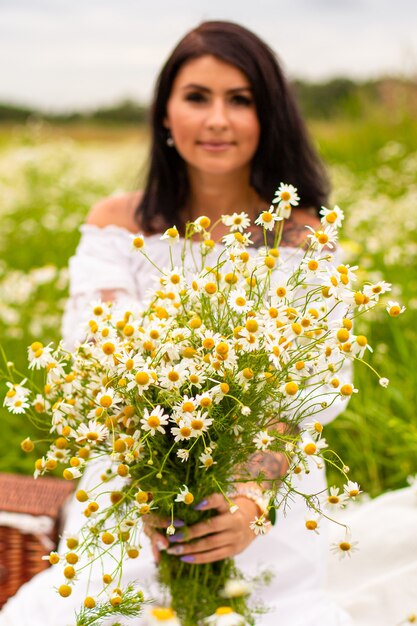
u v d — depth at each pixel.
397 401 3.22
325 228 1.59
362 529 2.43
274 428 1.59
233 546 1.79
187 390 1.55
